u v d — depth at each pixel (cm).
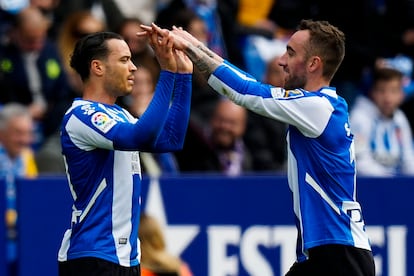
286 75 1817
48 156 2661
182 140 1714
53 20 3166
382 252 2541
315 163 1753
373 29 3416
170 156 2720
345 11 3378
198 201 2480
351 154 1788
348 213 1762
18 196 2431
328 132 1750
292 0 3419
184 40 1727
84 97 1764
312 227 1748
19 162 2641
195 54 1739
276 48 3241
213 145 2775
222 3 3275
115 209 1720
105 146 1692
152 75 2725
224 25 3231
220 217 2488
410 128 3388
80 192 1727
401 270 2542
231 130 2764
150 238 2447
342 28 3381
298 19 3419
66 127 1723
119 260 1714
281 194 2502
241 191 2494
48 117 2888
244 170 2811
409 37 3441
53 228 2442
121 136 1673
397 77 3066
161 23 2970
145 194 2459
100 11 3175
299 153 1764
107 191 1717
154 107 1675
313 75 1797
